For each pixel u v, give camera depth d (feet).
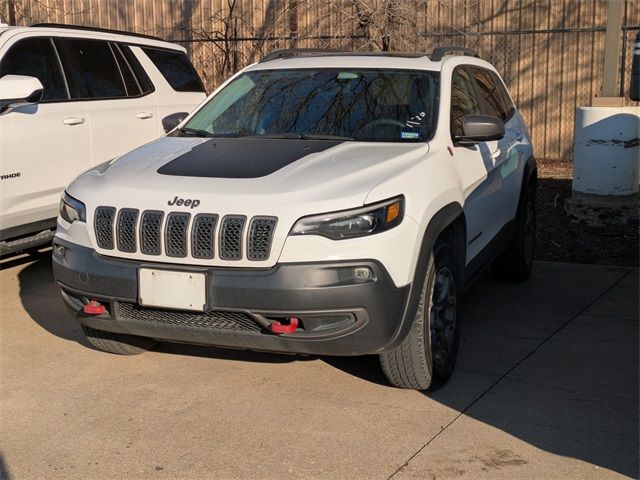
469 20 45.68
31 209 22.17
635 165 29.99
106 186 15.14
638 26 42.78
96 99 24.50
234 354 17.74
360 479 12.31
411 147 16.19
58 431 14.02
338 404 15.07
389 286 13.74
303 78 18.99
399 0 37.24
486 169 18.79
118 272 14.29
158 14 51.65
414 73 18.43
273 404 15.10
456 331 16.31
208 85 50.55
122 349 17.19
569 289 22.82
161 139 18.19
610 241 28.12
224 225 13.69
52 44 23.84
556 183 38.52
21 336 18.90
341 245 13.44
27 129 21.93
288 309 13.37
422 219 14.46
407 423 14.25
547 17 44.80
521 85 45.78
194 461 12.94
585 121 30.27
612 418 14.46
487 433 13.85
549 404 15.06
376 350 13.99
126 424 14.28
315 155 15.52
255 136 17.53
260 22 48.93
